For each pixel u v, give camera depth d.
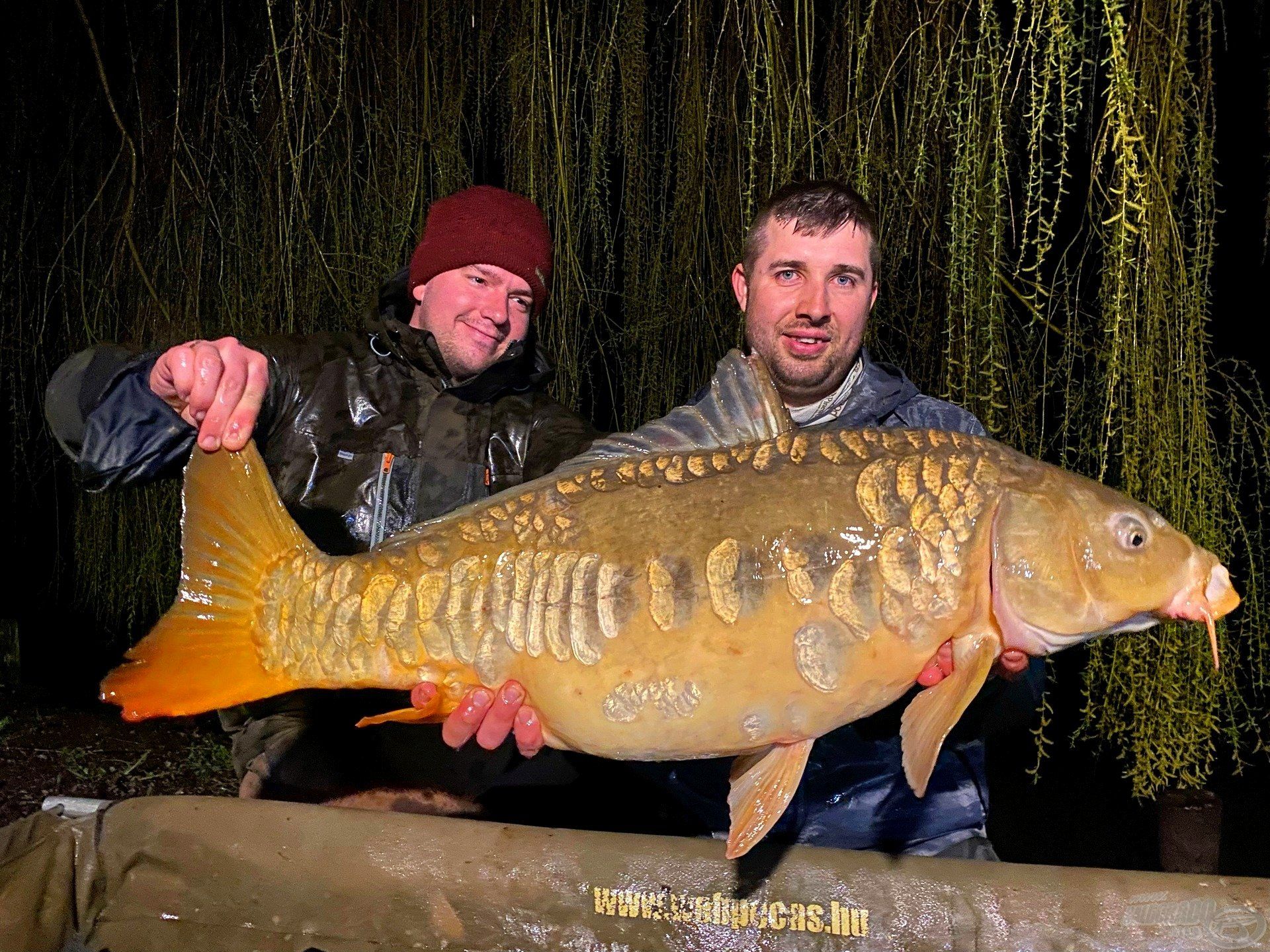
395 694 1.10
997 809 1.78
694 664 0.72
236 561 0.75
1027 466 0.76
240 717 1.12
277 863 0.82
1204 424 1.13
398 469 1.11
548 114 1.66
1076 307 1.27
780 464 0.75
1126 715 1.35
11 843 0.82
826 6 1.54
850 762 1.04
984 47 1.26
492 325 1.15
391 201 1.71
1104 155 1.17
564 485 0.77
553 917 0.79
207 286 1.85
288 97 1.68
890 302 1.44
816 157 1.41
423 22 1.67
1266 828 1.61
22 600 2.46
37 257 2.03
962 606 0.72
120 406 0.92
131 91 1.87
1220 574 0.76
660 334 1.71
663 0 1.73
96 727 1.84
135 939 0.82
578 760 1.21
